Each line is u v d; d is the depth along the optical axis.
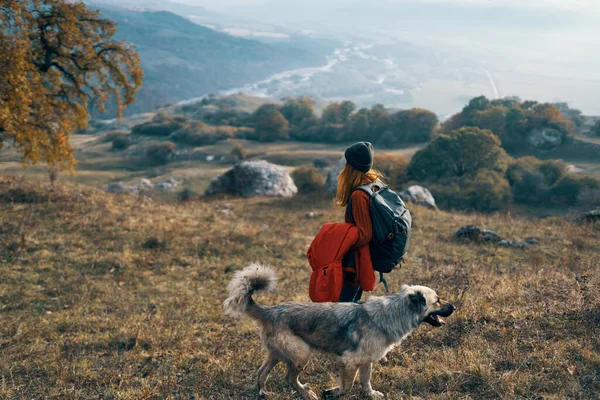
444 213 18.25
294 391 5.15
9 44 15.74
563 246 12.32
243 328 7.64
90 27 19.44
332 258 4.51
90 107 20.83
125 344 7.30
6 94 15.34
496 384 4.75
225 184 26.36
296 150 131.12
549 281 8.06
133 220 14.68
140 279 10.89
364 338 4.47
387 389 5.04
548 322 6.12
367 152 4.51
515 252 12.08
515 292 7.49
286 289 9.91
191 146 141.75
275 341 4.71
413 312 4.53
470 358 5.29
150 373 6.15
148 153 133.00
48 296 9.79
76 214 14.71
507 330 6.04
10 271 10.76
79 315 8.72
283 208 19.70
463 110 124.69
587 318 6.10
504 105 121.12
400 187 55.38
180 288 10.38
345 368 4.59
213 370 5.91
